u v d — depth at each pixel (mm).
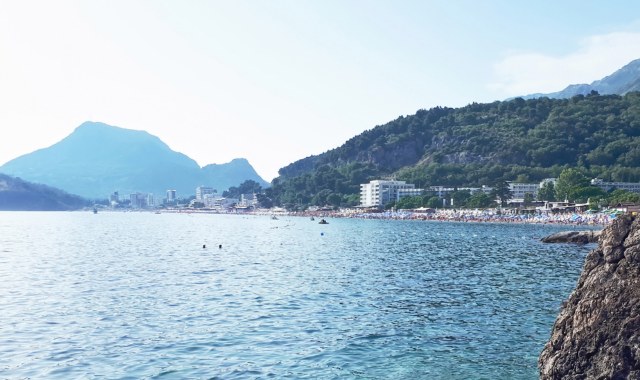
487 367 27344
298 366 27656
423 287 51719
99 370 26812
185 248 103125
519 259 76938
